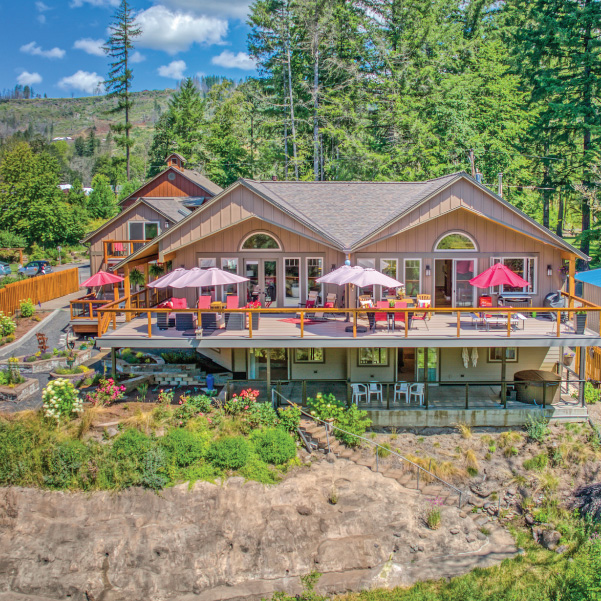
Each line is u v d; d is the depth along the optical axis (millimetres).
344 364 22047
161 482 16031
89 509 15625
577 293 30797
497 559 15523
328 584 14516
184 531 15148
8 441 16547
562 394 21078
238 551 15055
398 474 17484
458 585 14461
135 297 25797
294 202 24156
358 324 20578
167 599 14172
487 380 21922
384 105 42844
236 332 19516
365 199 24312
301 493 16219
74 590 14148
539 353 21750
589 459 18141
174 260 22531
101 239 32969
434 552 15602
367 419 18906
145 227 32719
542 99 41000
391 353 21516
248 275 22562
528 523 16766
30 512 15516
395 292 21812
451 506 16719
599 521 16422
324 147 48562
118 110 64875
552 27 38844
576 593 13938
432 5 44625
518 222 21281
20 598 14000
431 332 19156
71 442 16750
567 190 40156
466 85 39094
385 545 15500
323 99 44875
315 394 20844
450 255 21656
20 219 60281
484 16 47688
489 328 19766
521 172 40281
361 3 45750
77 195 78500
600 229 36312
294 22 45812
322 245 22172
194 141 65312
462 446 18844
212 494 15953
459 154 36844
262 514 15633
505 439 18938
